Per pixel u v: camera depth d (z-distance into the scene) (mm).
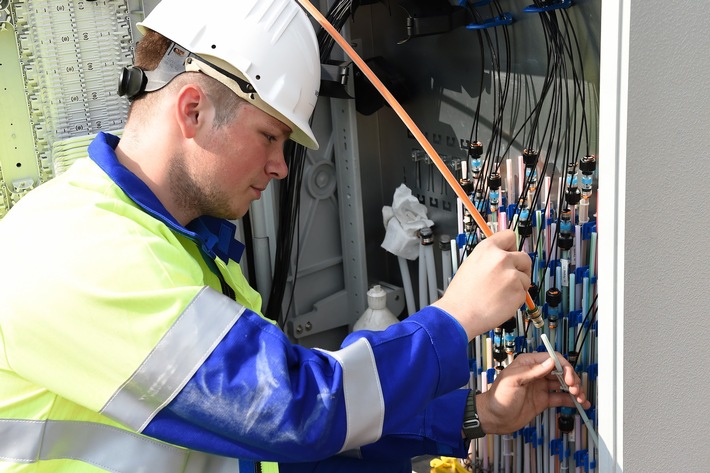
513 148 1893
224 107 1238
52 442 1230
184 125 1239
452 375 1256
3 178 1935
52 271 1165
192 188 1286
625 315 1316
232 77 1229
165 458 1242
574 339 1629
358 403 1191
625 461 1390
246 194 1305
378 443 1600
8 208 1958
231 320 1166
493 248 1340
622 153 1249
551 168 1807
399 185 2271
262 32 1257
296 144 2021
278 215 2119
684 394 1431
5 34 1863
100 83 1938
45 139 1939
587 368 1604
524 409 1577
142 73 1277
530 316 1477
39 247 1192
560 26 1713
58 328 1157
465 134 2010
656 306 1349
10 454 1224
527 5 1769
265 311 2172
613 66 1229
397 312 2314
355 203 2168
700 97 1295
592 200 1694
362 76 2070
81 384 1174
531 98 1824
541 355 1552
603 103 1264
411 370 1222
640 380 1365
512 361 1610
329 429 1170
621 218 1275
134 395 1167
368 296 2076
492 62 1878
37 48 1869
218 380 1142
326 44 1964
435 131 2100
